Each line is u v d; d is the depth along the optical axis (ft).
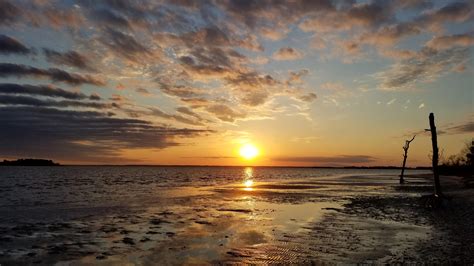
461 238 43.45
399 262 33.76
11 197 107.04
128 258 37.45
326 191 129.59
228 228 53.88
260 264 34.53
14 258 37.65
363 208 76.38
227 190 137.39
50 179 247.50
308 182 209.56
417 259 34.53
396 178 271.49
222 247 41.60
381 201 90.33
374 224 55.88
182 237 47.42
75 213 70.74
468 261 33.35
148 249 40.98
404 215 64.85
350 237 46.14
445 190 113.91
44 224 58.03
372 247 40.22
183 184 187.11
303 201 93.35
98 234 49.70
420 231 49.11
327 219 61.57
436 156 78.07
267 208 78.33
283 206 82.02
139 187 159.22
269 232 50.44
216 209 77.10
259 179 268.62
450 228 50.34
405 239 43.98
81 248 41.63
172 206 82.74
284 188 149.89
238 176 351.46
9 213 70.90
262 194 116.98
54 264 35.70
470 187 120.57
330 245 41.68
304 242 43.57
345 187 154.40
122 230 52.75
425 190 129.18
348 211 71.87
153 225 56.85
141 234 49.60
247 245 42.47
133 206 82.89
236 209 76.84
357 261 34.65
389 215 65.21
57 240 45.88
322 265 33.68
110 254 39.04
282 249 40.11
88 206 82.69
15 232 51.34
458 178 191.01
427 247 39.24
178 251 39.96
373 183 191.83
